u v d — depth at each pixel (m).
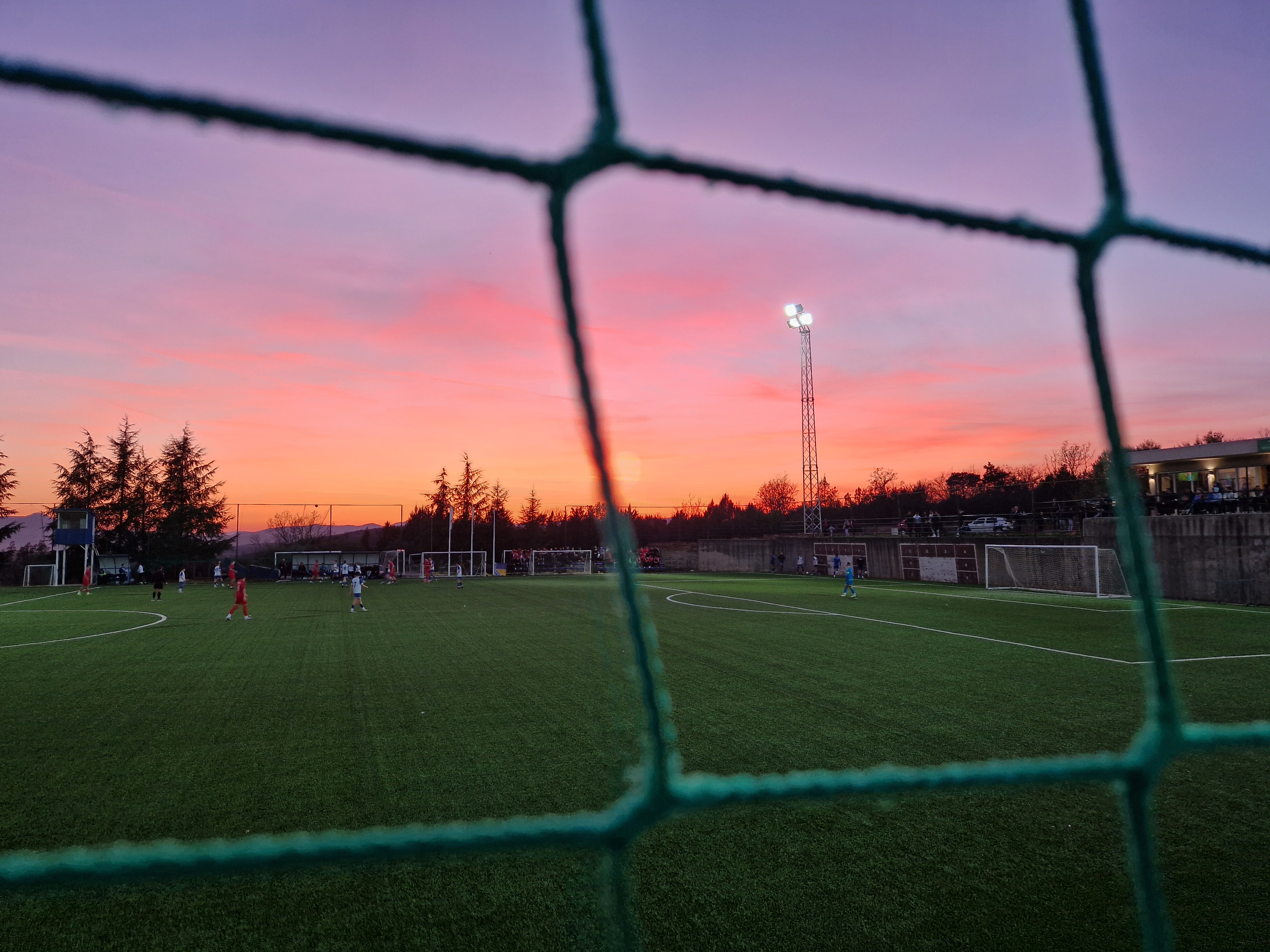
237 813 4.74
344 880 3.81
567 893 3.67
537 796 5.04
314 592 26.14
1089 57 1.53
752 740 6.28
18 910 3.51
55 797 4.98
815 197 1.27
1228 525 18.38
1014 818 4.54
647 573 42.56
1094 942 3.26
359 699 7.90
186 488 45.91
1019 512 32.78
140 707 7.57
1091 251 1.49
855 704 7.55
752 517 55.22
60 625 15.21
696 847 4.17
